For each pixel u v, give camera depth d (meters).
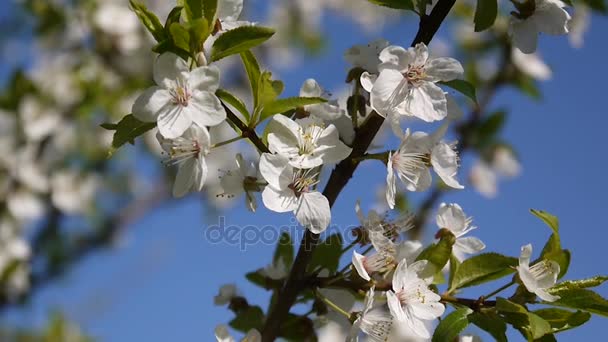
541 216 0.47
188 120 0.45
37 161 1.04
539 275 0.47
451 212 0.48
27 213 1.02
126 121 0.47
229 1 0.47
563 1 0.49
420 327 0.46
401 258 0.47
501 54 0.78
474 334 0.48
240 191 0.47
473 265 0.48
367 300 0.46
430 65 0.47
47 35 1.05
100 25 1.02
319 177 0.48
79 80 1.02
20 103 1.02
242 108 0.46
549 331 0.46
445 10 0.48
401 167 0.47
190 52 0.46
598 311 0.47
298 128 0.46
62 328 0.87
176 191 0.46
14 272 0.96
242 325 0.50
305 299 0.50
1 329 0.88
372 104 0.46
